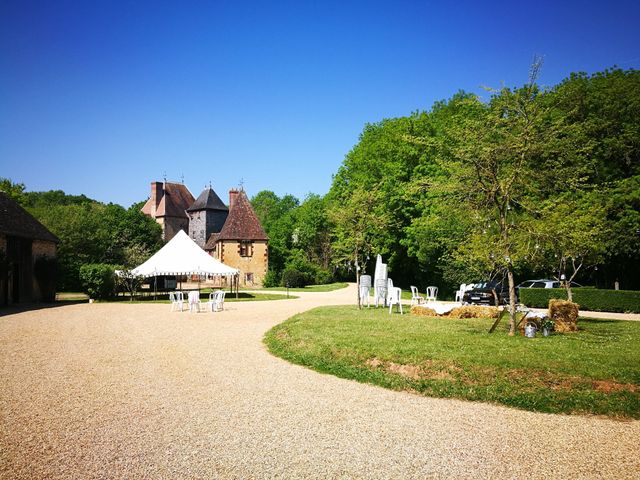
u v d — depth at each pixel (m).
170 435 5.99
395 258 39.16
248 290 42.78
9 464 5.12
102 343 12.71
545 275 30.41
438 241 28.88
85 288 29.30
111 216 51.19
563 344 10.55
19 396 7.66
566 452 5.56
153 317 19.42
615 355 9.30
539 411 7.21
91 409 7.01
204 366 9.95
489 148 11.90
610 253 23.25
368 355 9.82
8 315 20.02
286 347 11.71
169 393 7.89
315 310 19.70
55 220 42.03
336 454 5.43
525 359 8.95
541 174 12.48
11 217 27.83
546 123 14.46
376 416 6.82
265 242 50.12
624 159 25.42
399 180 35.12
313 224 60.41
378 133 42.38
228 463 5.17
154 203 64.62
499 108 12.41
